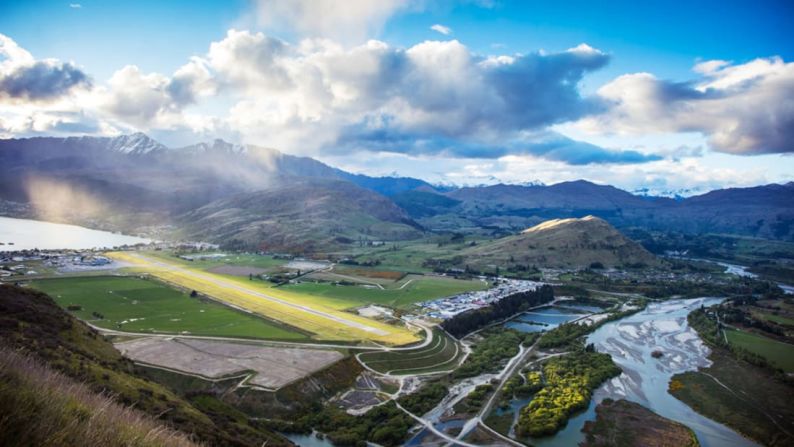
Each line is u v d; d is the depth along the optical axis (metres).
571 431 112.06
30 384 22.00
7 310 101.31
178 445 25.17
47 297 122.06
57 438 18.56
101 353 105.44
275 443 92.25
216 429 82.00
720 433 115.50
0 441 16.73
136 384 89.38
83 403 23.41
